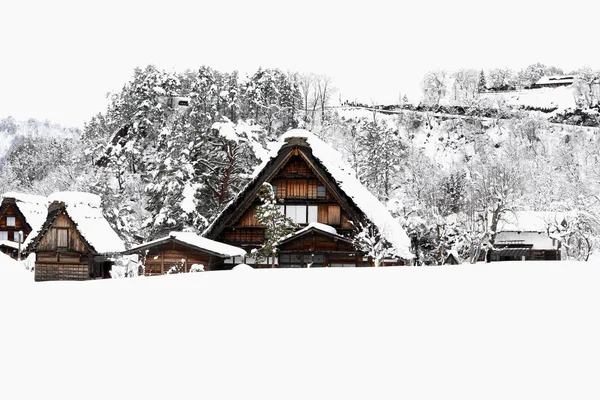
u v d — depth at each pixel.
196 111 61.09
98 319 6.70
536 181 58.75
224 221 30.64
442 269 9.72
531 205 56.03
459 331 6.04
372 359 5.35
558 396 4.55
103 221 35.09
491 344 5.66
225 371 5.13
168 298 7.67
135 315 6.85
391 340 5.83
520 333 5.95
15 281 8.27
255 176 30.64
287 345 5.76
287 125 78.75
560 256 49.78
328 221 30.80
